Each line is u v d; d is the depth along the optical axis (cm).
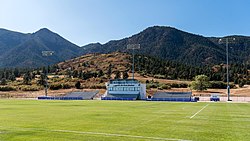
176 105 5609
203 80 14338
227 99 8631
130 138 1706
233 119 2825
